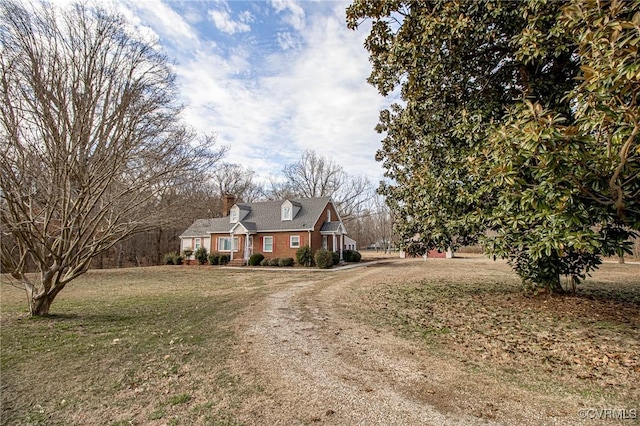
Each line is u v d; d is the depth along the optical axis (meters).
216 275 17.31
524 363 4.33
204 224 29.20
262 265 23.16
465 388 3.67
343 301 8.98
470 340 5.30
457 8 5.89
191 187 8.76
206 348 5.14
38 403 3.45
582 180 4.30
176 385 3.84
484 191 5.57
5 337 5.75
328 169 44.91
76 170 6.80
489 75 6.87
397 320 6.71
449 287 10.31
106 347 5.23
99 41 6.96
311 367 4.34
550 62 6.10
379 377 4.00
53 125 6.41
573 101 5.12
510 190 4.93
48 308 7.43
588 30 3.80
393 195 8.73
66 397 3.57
